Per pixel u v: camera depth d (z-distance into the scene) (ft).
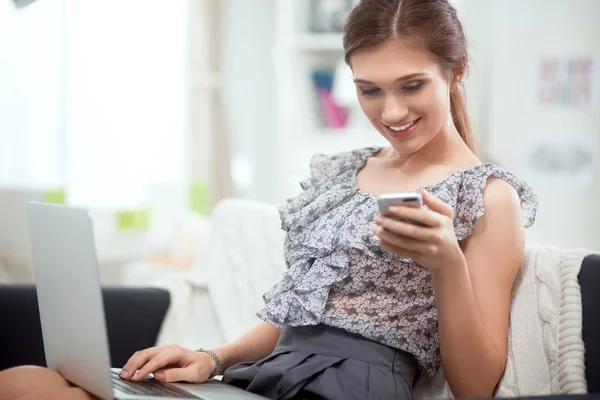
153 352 4.69
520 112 12.80
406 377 4.59
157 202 12.40
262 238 6.54
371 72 4.42
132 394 4.03
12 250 10.91
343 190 5.03
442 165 4.80
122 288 6.26
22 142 11.78
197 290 6.69
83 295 3.90
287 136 12.59
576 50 12.58
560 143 12.68
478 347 4.24
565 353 4.21
